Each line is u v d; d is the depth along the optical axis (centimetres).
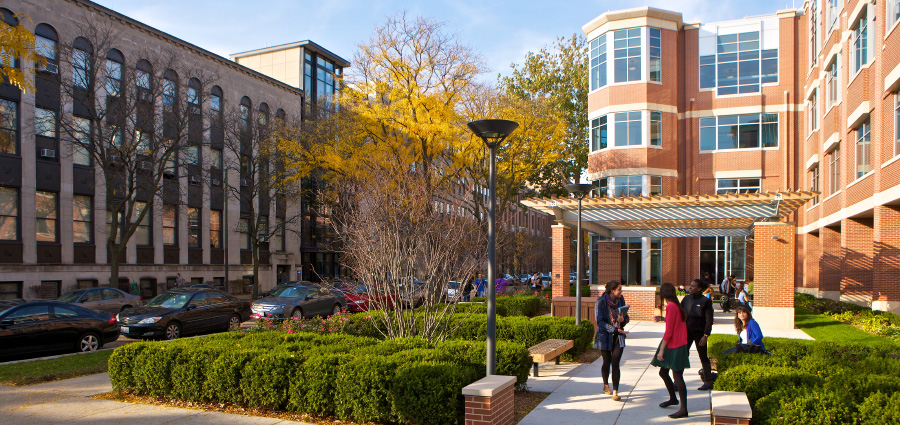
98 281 2981
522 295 2581
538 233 8806
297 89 4531
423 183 1461
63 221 2852
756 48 3338
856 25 2238
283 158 3256
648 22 3291
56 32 2791
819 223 2847
